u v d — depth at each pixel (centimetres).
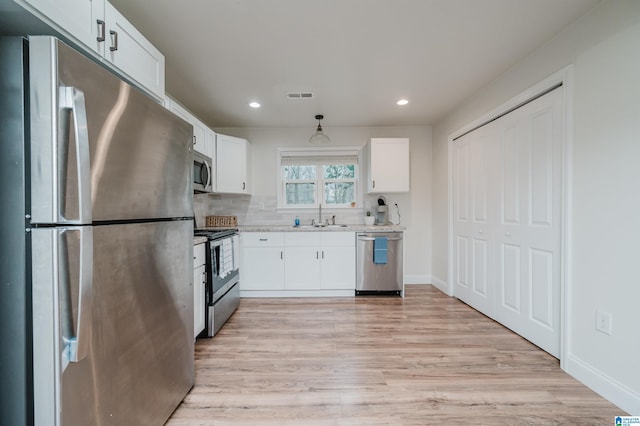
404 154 388
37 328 83
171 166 144
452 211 356
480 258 298
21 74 82
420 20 183
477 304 305
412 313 300
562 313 192
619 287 156
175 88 284
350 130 419
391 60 233
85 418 92
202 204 382
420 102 325
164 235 139
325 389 173
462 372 190
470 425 143
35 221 82
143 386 123
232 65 240
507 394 167
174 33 196
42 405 83
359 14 177
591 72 173
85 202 87
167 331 142
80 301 86
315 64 239
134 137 113
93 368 94
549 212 210
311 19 182
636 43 149
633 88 150
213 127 415
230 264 295
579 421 146
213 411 154
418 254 420
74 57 85
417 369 194
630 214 151
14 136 82
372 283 360
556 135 203
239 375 188
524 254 236
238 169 375
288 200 427
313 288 361
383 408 156
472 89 291
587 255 175
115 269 104
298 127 418
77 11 109
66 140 82
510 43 210
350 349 222
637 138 148
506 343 230
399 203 419
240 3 166
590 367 172
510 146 252
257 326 269
